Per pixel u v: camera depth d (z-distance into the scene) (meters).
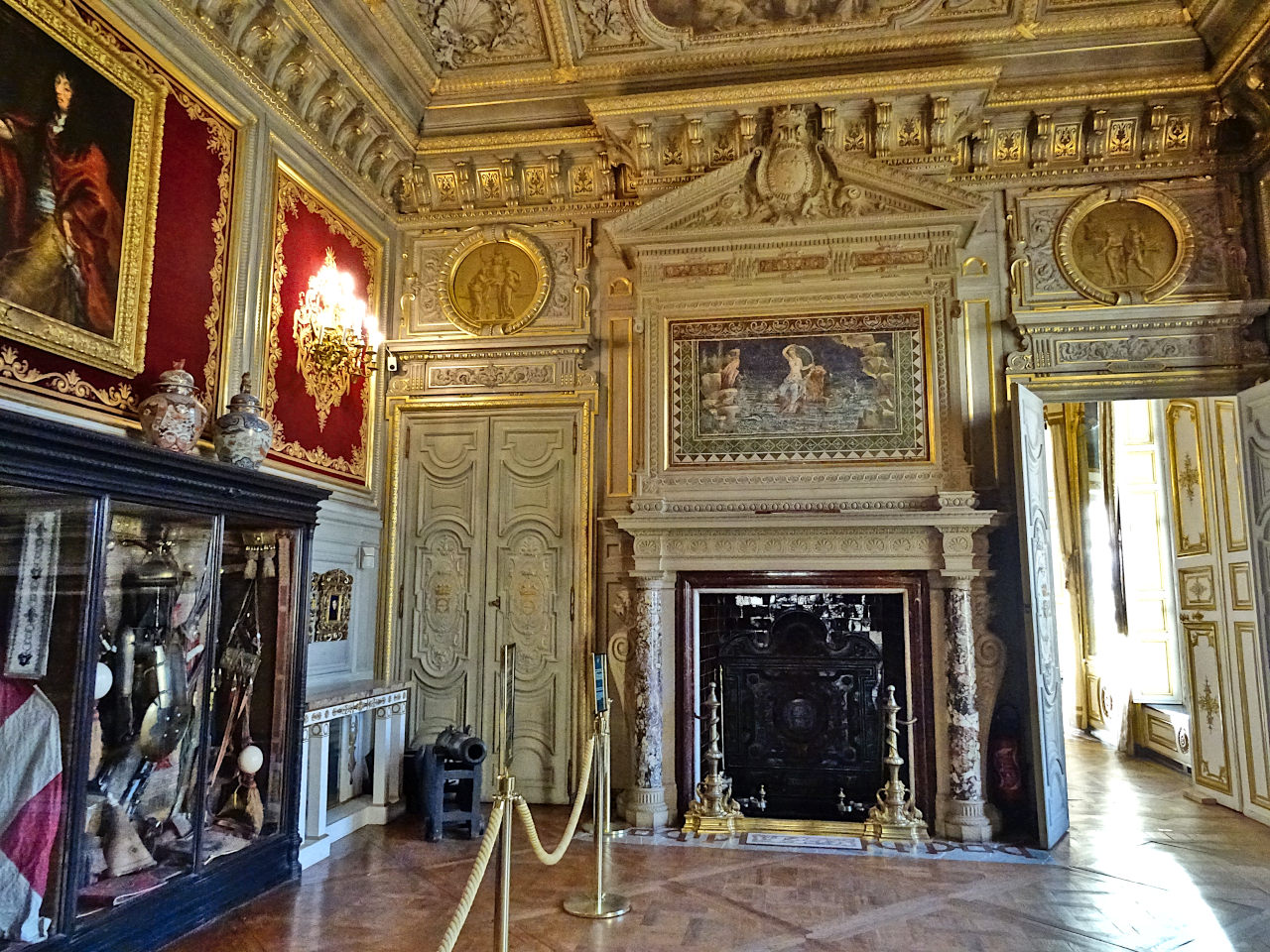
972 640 5.91
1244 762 6.30
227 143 5.20
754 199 6.62
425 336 7.20
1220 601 6.60
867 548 6.09
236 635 4.54
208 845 4.28
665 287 6.68
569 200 7.20
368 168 6.86
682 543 6.32
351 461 6.58
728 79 6.64
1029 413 6.11
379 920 4.16
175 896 3.90
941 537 5.97
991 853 5.35
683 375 6.64
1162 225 6.39
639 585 6.33
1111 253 6.42
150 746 3.87
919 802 5.88
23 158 3.80
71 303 4.01
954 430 6.20
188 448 4.31
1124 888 4.70
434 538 6.96
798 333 6.53
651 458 6.55
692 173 6.79
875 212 6.40
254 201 5.36
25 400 3.76
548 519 6.82
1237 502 6.39
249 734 4.63
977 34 6.17
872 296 6.42
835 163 6.43
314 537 5.97
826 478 6.28
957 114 6.29
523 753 6.61
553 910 4.34
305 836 5.19
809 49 6.38
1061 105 6.31
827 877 4.89
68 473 3.32
